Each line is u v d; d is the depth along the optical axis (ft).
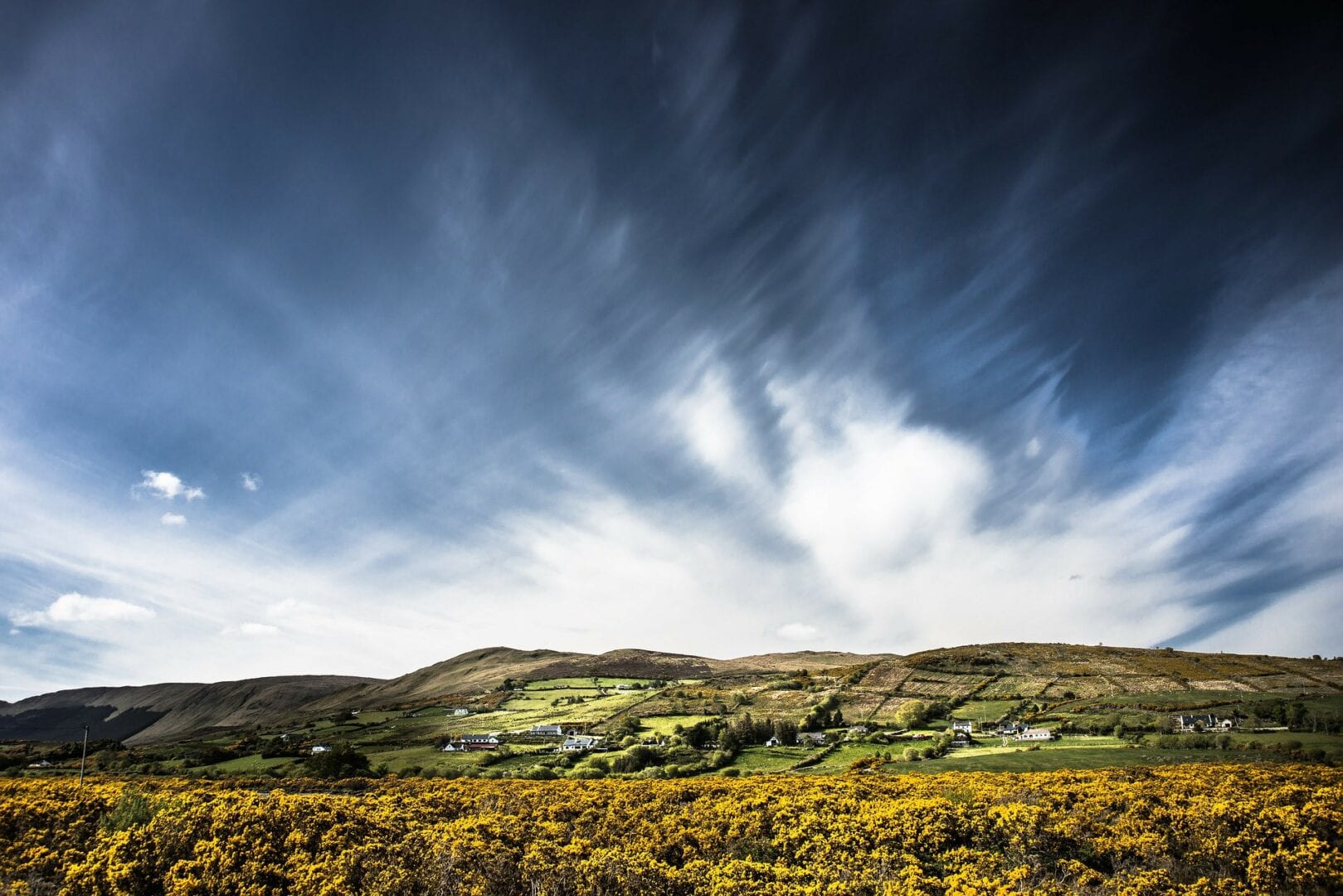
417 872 66.74
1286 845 76.28
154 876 65.31
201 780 197.88
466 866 68.44
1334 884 66.03
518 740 445.78
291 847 73.00
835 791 126.52
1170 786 114.62
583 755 361.51
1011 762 244.01
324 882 62.95
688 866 74.84
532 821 98.94
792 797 116.16
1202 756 234.38
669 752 354.13
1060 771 170.09
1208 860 74.84
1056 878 72.64
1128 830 84.23
